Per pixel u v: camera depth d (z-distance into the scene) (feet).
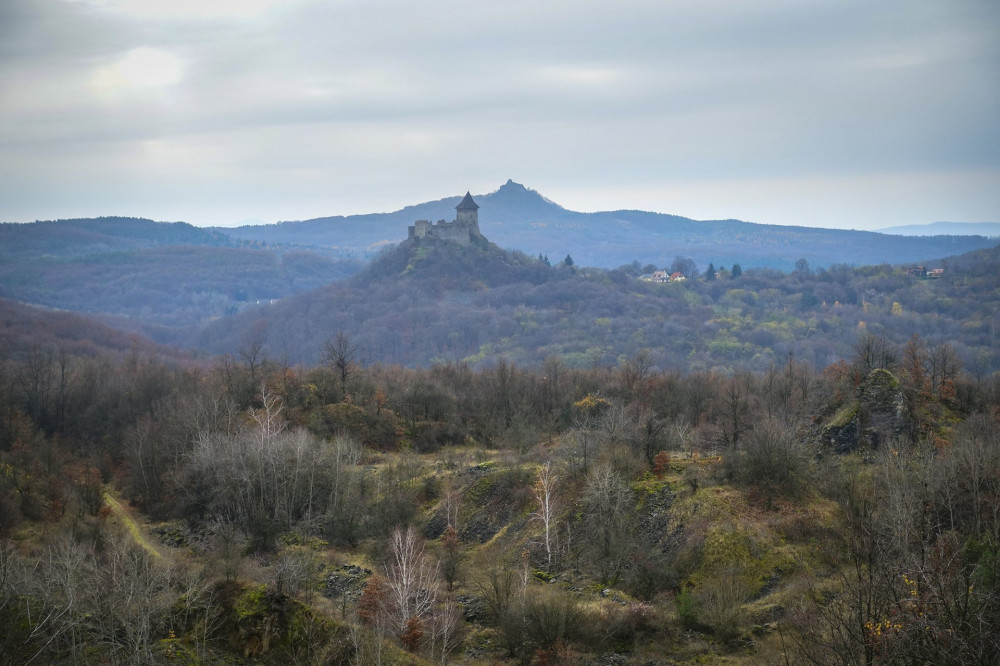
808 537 201.46
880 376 243.60
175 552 217.77
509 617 178.19
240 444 256.73
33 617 155.12
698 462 247.09
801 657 138.21
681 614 180.86
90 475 272.92
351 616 167.84
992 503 160.04
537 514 237.04
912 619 106.63
